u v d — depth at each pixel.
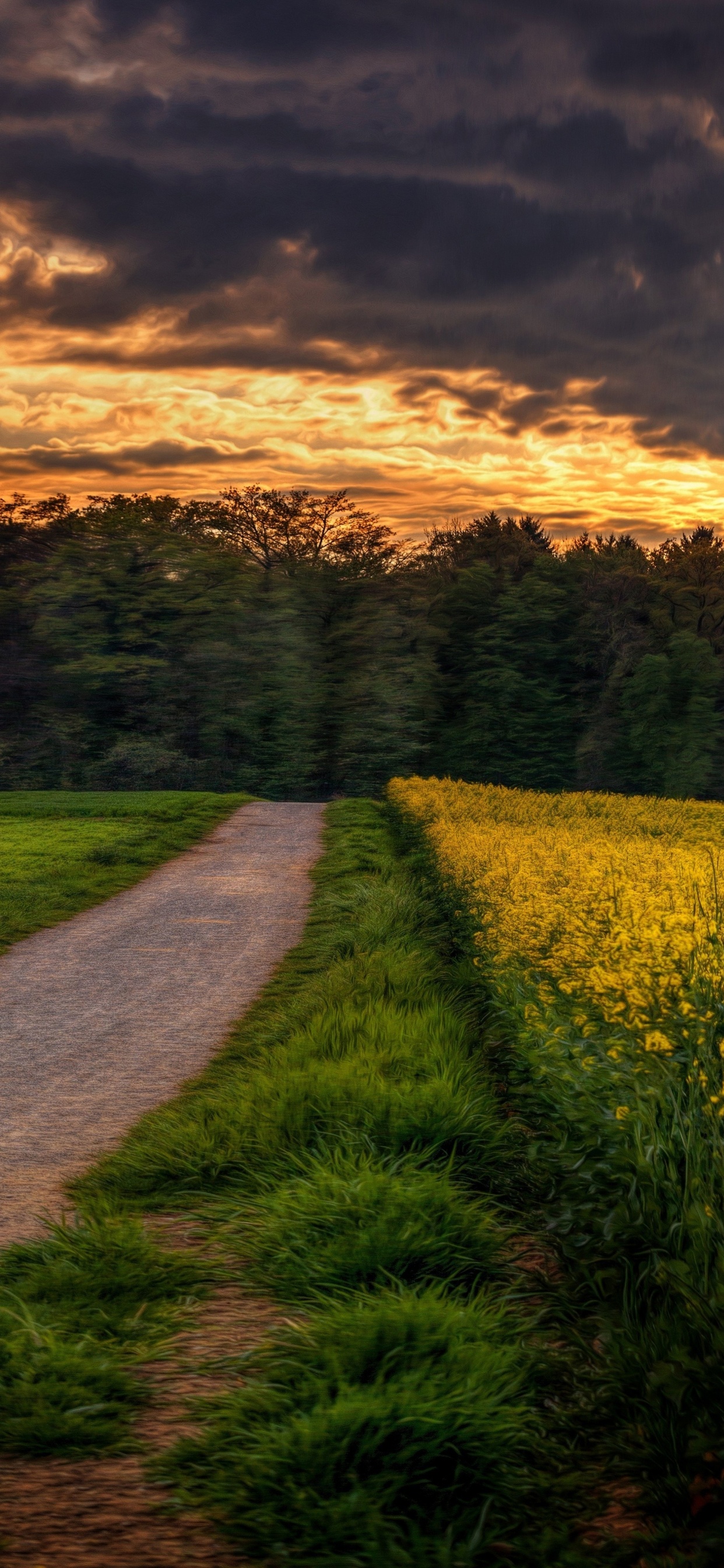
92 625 62.56
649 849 14.91
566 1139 4.54
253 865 20.78
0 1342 3.31
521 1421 2.95
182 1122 5.92
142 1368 3.36
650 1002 5.09
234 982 10.82
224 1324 3.68
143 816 28.64
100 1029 9.02
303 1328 3.51
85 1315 3.64
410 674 71.88
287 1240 4.21
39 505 67.88
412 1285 3.84
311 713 69.19
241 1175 5.13
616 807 29.30
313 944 12.55
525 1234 4.41
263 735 65.94
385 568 74.38
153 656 63.28
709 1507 2.56
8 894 16.08
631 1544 2.47
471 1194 4.76
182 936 13.59
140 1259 4.07
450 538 89.62
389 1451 2.80
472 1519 2.62
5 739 61.34
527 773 75.19
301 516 73.94
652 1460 2.77
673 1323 3.20
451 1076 6.04
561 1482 2.75
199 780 62.91
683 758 74.69
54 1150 5.94
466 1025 7.37
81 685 61.66
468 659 77.94
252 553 73.31
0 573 65.81
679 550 86.88
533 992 6.71
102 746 62.22
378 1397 2.92
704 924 6.44
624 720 77.25
